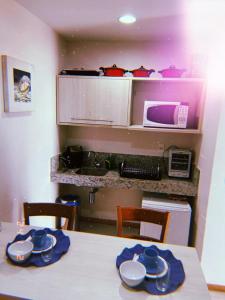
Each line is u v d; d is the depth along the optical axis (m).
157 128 2.42
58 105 2.59
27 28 1.90
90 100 2.53
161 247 1.32
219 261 2.02
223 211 1.94
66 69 2.67
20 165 1.94
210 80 2.14
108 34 2.43
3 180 1.72
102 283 1.02
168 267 1.12
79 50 2.77
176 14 1.84
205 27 2.07
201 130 2.33
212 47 2.20
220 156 1.86
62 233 1.37
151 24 2.08
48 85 2.36
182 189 2.37
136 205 3.03
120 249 1.28
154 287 1.00
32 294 0.95
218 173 1.89
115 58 2.72
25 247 1.17
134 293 0.97
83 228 3.01
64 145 2.94
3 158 1.70
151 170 2.56
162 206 2.33
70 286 1.00
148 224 2.35
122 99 2.47
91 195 2.87
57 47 2.51
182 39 2.48
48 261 1.13
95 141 2.96
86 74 2.49
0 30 1.57
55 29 2.36
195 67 2.32
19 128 1.89
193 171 2.53
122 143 2.91
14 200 1.89
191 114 2.62
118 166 2.92
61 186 2.97
